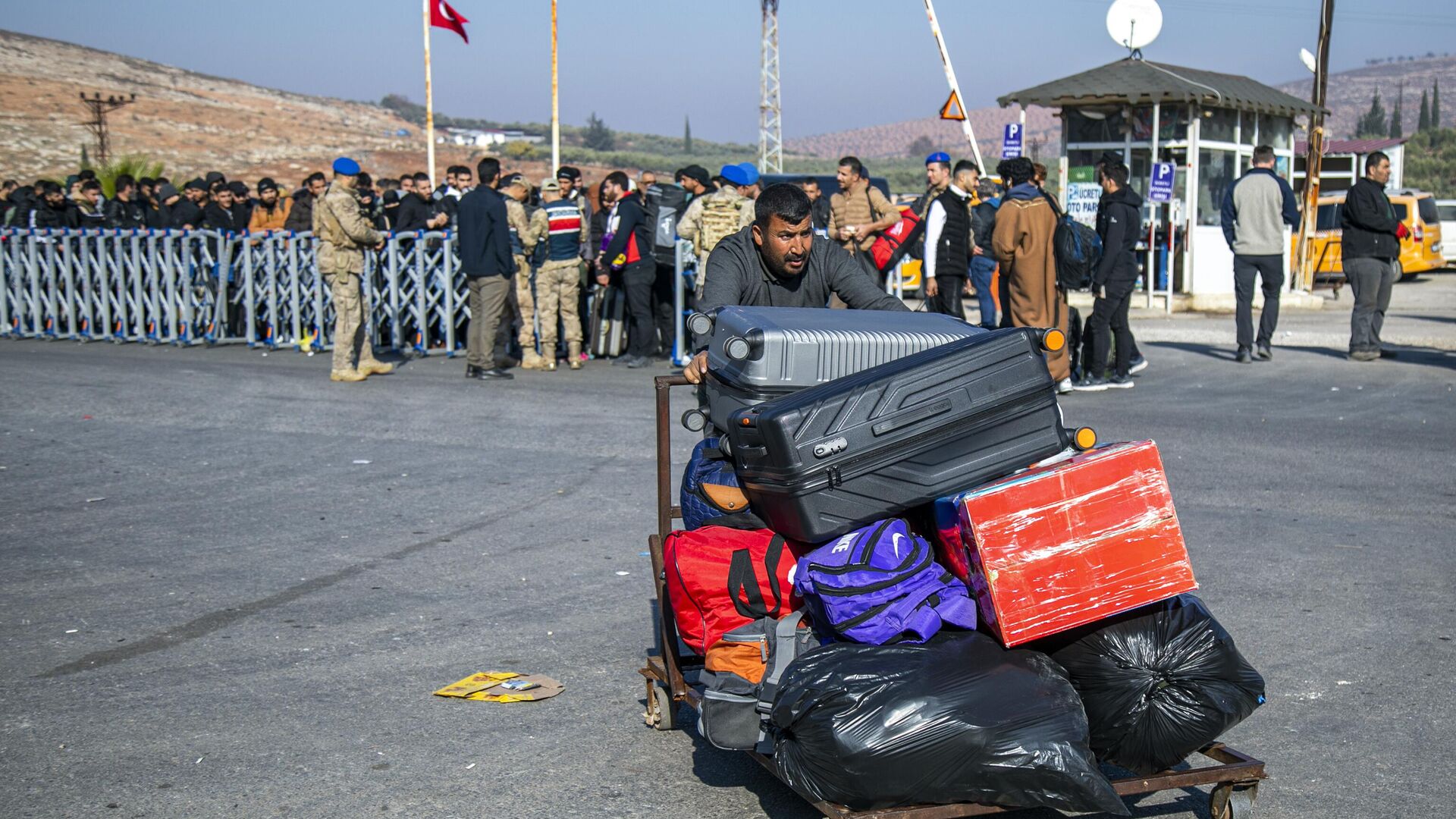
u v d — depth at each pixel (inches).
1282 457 335.9
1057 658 138.4
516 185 498.9
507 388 467.8
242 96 4318.4
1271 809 143.3
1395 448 346.0
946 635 133.6
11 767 155.3
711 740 140.4
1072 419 389.4
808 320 151.6
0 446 361.7
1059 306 402.6
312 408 426.3
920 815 125.1
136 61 4399.6
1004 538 130.0
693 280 519.2
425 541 262.7
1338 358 532.1
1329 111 871.7
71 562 246.4
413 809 144.5
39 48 3986.2
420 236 559.8
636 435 378.9
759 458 138.3
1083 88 775.7
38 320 658.2
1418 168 4409.5
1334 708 172.4
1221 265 809.5
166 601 222.1
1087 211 815.1
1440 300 891.4
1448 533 261.7
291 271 586.6
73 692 179.9
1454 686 180.1
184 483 315.9
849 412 134.6
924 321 154.9
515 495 302.7
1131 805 147.9
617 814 143.7
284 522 277.4
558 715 173.2
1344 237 519.5
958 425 135.8
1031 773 124.0
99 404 434.3
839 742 124.3
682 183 511.2
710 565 142.2
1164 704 135.0
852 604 131.9
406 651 197.9
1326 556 245.6
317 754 159.8
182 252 614.2
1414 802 144.9
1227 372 492.1
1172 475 315.3
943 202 458.9
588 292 561.0
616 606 220.2
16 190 679.1
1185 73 812.0
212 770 154.6
